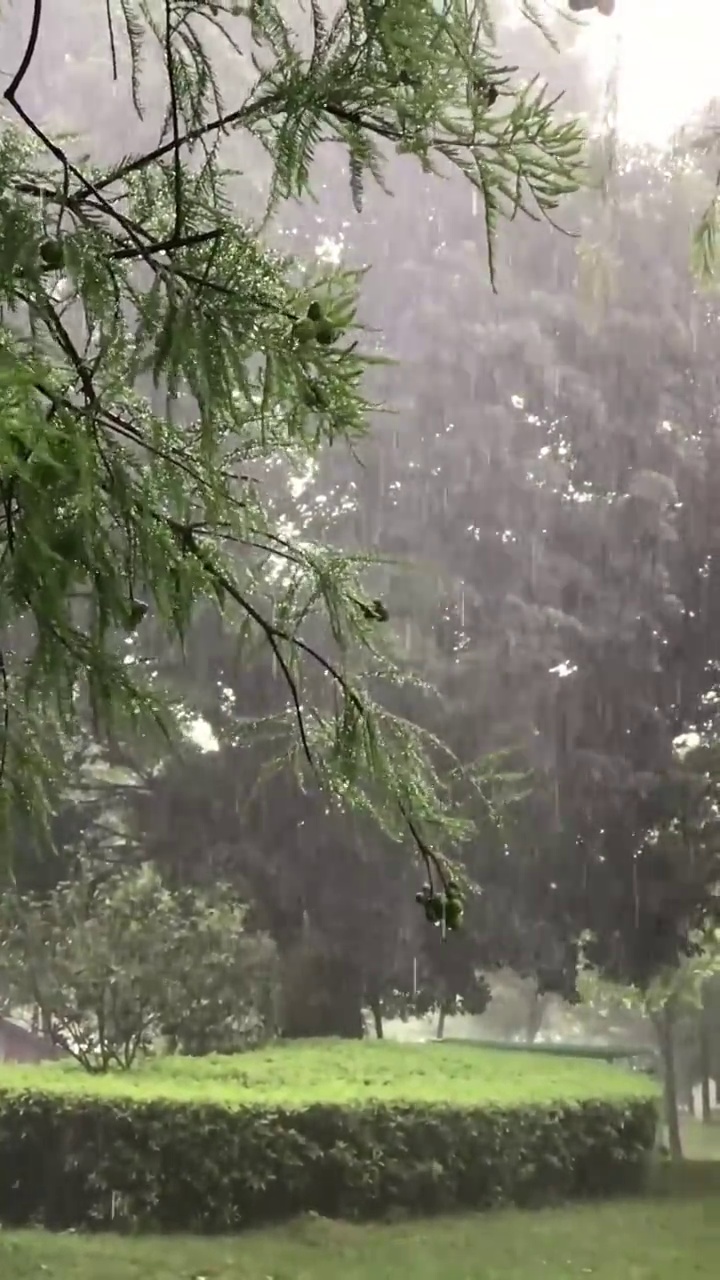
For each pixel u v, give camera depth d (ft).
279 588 5.72
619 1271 13.16
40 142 4.09
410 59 3.56
